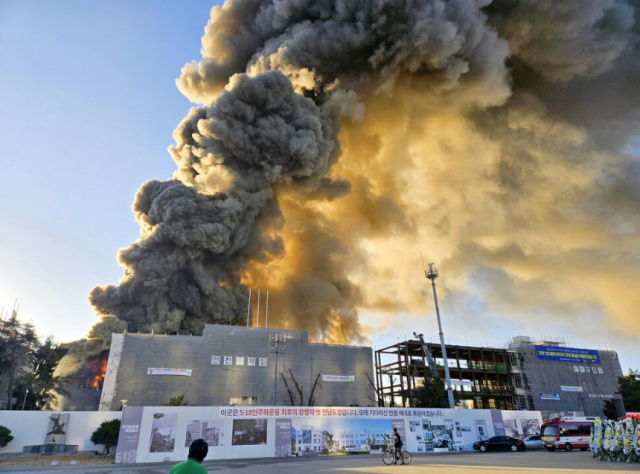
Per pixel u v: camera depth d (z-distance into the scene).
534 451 29.61
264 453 25.08
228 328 47.62
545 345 64.12
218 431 24.69
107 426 28.70
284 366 47.72
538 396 60.00
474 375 63.12
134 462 23.03
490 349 62.34
